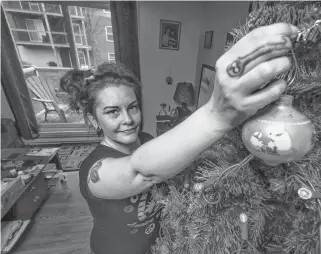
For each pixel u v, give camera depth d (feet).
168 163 0.76
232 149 0.99
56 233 5.08
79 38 9.35
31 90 9.38
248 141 0.70
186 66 8.37
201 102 7.52
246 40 0.58
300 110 0.77
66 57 9.74
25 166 5.89
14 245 4.71
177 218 0.99
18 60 7.59
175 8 7.31
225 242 0.88
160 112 8.94
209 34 6.98
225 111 0.65
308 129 0.65
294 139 0.63
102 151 1.50
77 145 9.60
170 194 1.09
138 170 0.87
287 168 0.78
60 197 6.34
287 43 0.55
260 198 0.89
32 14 8.52
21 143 8.67
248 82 0.56
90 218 5.56
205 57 7.43
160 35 7.59
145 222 1.69
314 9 0.74
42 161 6.21
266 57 0.55
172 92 8.72
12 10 8.30
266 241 1.02
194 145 0.72
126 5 6.59
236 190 0.85
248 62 0.55
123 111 1.42
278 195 0.89
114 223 1.62
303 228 0.79
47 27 8.92
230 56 0.58
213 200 0.87
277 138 0.63
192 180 1.03
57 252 4.61
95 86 1.42
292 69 0.68
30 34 8.93
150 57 7.88
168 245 1.18
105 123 1.43
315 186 0.72
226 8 5.82
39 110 10.36
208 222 0.92
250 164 0.91
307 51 0.70
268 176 0.89
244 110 0.62
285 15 0.77
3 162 6.08
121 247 1.72
